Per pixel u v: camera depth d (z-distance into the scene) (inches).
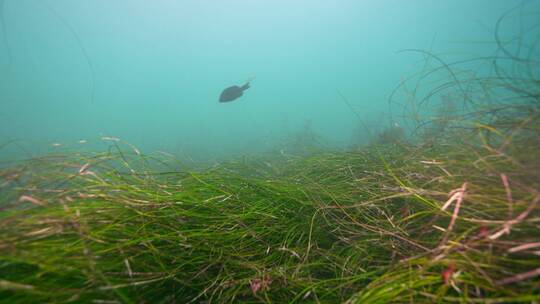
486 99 100.3
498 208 60.4
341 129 1033.5
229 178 111.9
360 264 70.6
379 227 80.3
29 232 52.3
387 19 3543.3
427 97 110.5
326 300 59.4
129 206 68.9
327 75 4749.0
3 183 64.2
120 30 3909.9
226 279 64.7
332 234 87.9
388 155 142.2
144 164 99.8
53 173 75.4
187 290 62.4
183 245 64.9
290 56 4788.4
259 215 88.0
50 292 43.5
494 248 52.2
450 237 63.0
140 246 61.5
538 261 46.3
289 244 79.6
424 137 128.3
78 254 51.8
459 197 59.6
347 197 101.7
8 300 42.5
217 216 81.4
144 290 55.7
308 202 97.7
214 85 4808.1
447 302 47.2
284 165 186.7
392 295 48.6
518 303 42.8
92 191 69.4
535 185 61.4
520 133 80.9
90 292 46.1
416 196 75.5
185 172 93.9
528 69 83.2
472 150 85.1
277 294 63.3
